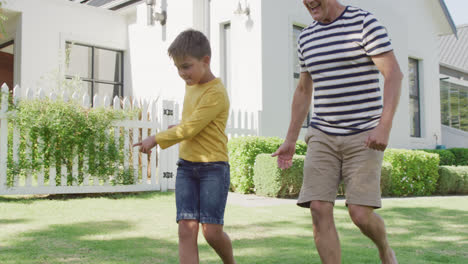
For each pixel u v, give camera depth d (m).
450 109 16.00
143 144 2.36
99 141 5.98
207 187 2.35
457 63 20.14
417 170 8.17
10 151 5.53
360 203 2.35
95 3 12.15
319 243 2.42
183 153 2.45
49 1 9.88
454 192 9.05
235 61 8.81
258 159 6.79
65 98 5.88
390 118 2.22
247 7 8.52
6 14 9.52
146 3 10.30
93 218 4.45
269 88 8.41
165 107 6.84
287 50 8.86
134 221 4.36
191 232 2.33
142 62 10.62
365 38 2.32
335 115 2.43
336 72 2.41
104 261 2.92
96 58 10.79
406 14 12.41
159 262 2.94
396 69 2.29
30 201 5.31
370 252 3.38
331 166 2.45
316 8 2.42
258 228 4.24
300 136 8.83
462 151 11.73
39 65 9.70
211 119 2.37
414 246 3.70
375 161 2.35
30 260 2.88
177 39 2.39
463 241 3.93
